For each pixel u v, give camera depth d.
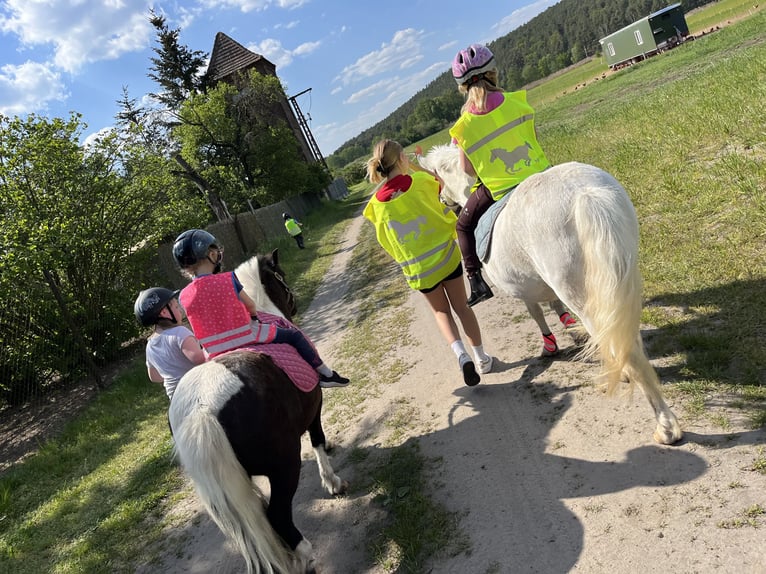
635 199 6.96
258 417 2.86
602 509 2.92
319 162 46.25
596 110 20.66
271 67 45.94
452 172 6.18
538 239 3.16
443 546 3.15
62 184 11.51
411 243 4.46
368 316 8.77
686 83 14.01
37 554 5.00
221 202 22.94
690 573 2.37
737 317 3.95
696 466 2.91
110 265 12.09
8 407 10.52
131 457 6.54
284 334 3.51
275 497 3.00
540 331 5.08
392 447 4.47
